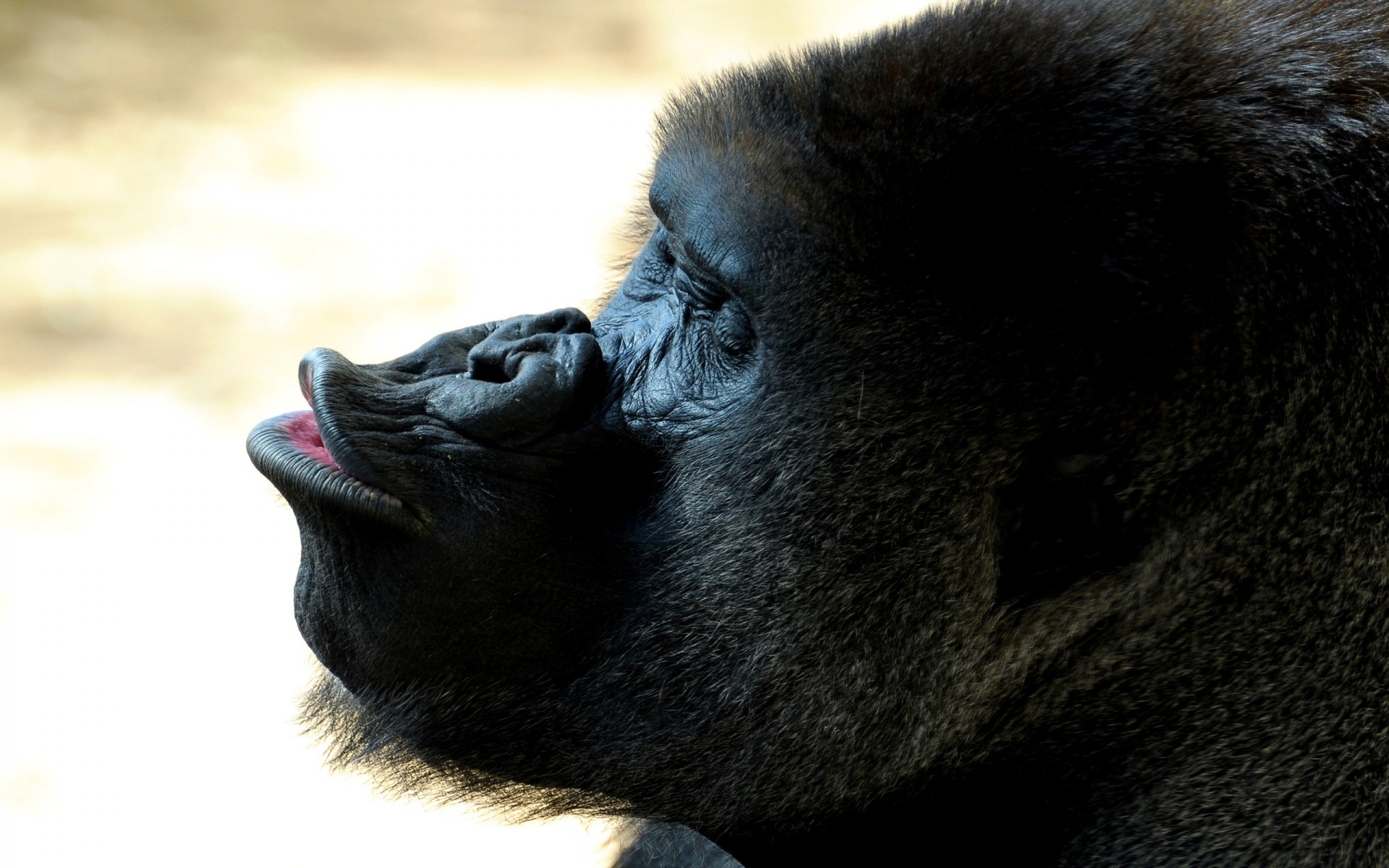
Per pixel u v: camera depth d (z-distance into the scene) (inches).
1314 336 337.1
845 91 356.8
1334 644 343.6
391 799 416.5
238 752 831.1
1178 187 338.3
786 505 354.3
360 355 1355.8
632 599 367.2
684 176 372.8
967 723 363.6
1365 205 339.3
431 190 1835.6
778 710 363.6
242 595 983.0
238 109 2043.6
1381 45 354.3
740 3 2970.0
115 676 891.4
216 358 1331.2
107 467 1130.7
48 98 1946.4
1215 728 354.3
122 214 1646.2
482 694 374.9
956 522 348.2
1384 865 342.6
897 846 382.9
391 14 2637.8
